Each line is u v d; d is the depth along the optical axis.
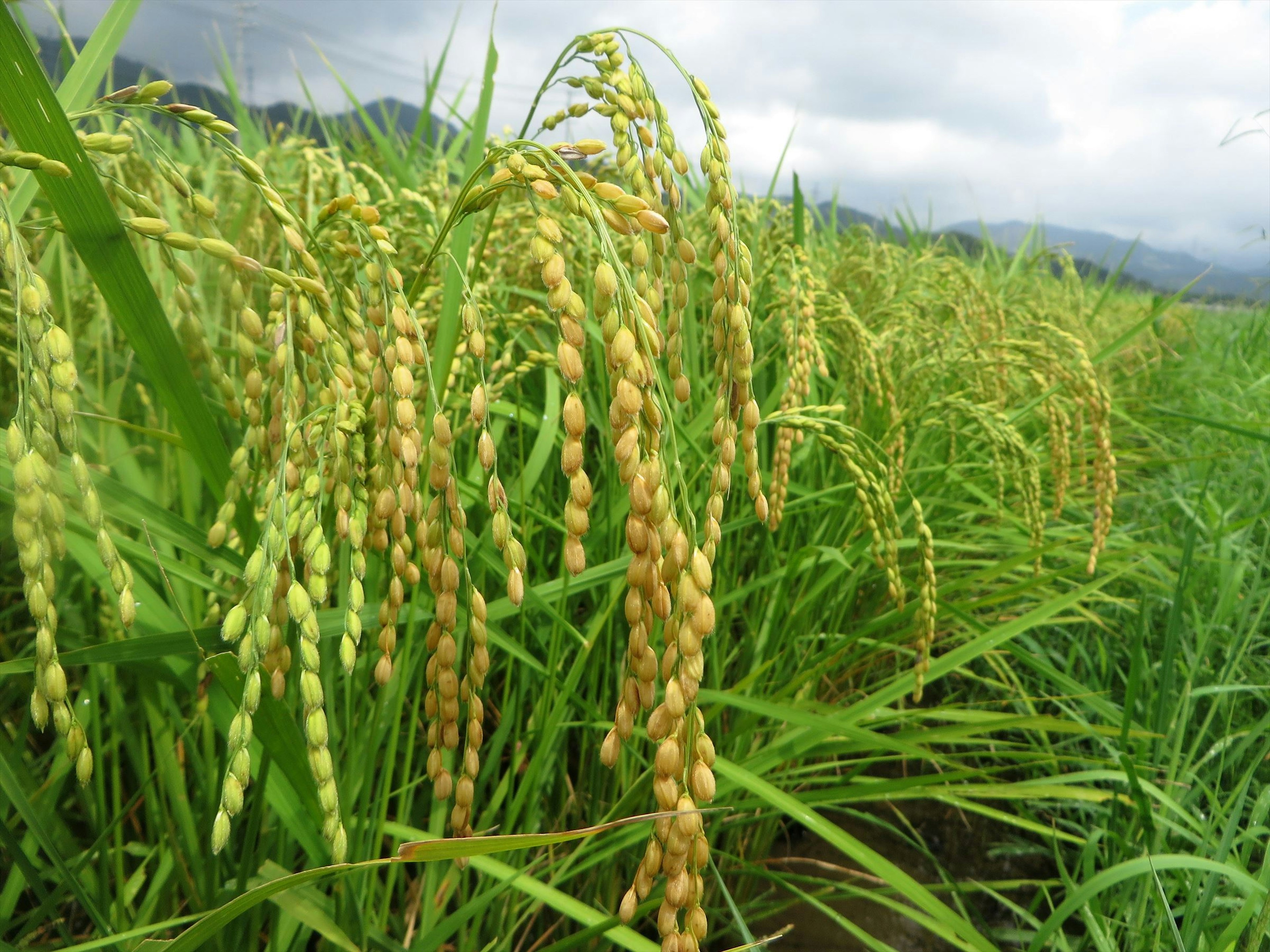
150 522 0.26
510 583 0.19
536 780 0.37
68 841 0.29
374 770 0.30
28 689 0.32
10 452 0.17
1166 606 0.64
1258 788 0.48
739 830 0.47
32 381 0.17
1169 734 0.49
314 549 0.20
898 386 0.71
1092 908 0.38
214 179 0.48
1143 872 0.32
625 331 0.17
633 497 0.17
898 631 0.61
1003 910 0.49
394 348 0.21
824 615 0.57
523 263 0.56
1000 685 0.62
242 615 0.19
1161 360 1.47
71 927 0.35
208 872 0.28
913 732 0.41
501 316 0.42
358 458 0.22
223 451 0.24
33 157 0.18
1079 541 0.54
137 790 0.30
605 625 0.42
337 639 0.31
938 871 0.49
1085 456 0.84
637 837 0.34
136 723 0.33
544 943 0.41
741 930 0.29
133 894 0.30
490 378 0.43
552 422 0.45
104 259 0.20
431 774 0.22
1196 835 0.41
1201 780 0.44
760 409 0.62
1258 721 0.49
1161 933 0.37
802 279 0.51
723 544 0.51
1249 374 1.17
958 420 0.72
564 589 0.35
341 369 0.22
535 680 0.44
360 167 0.57
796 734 0.39
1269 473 0.79
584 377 0.52
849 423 0.64
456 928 0.30
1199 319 1.82
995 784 0.50
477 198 0.21
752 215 0.67
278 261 0.50
